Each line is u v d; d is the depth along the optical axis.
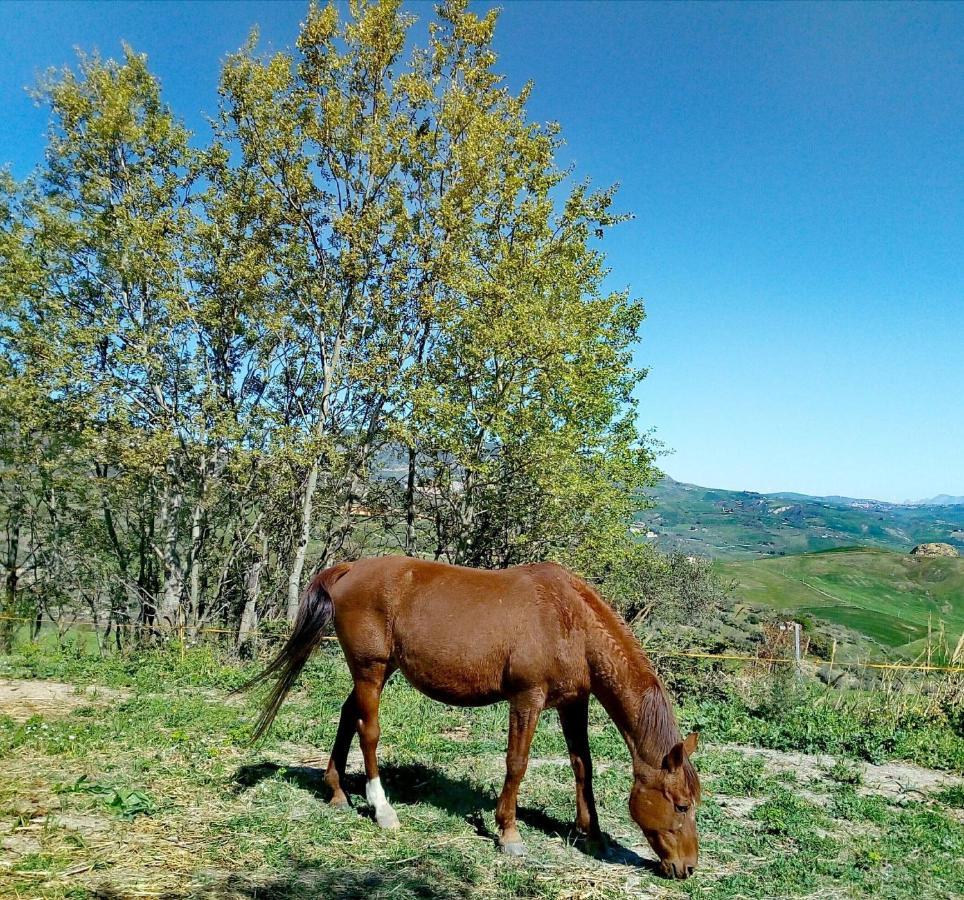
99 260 16.06
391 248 15.61
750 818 5.64
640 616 14.09
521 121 16.52
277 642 13.80
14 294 15.23
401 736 7.23
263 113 14.88
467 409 15.12
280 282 16.03
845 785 6.73
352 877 4.08
